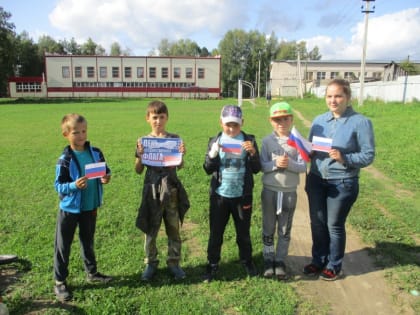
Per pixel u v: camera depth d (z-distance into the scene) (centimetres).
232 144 366
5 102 4941
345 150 366
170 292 362
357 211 590
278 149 383
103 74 6756
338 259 387
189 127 1727
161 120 373
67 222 347
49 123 2000
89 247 370
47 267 404
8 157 1023
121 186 716
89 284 374
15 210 588
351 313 338
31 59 8406
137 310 336
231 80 9331
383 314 337
